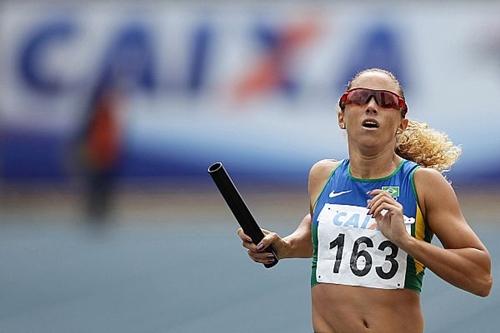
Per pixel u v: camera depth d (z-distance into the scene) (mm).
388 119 15000
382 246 14883
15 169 68750
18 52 68750
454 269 14391
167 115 66625
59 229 59750
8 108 68875
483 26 62969
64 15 68500
